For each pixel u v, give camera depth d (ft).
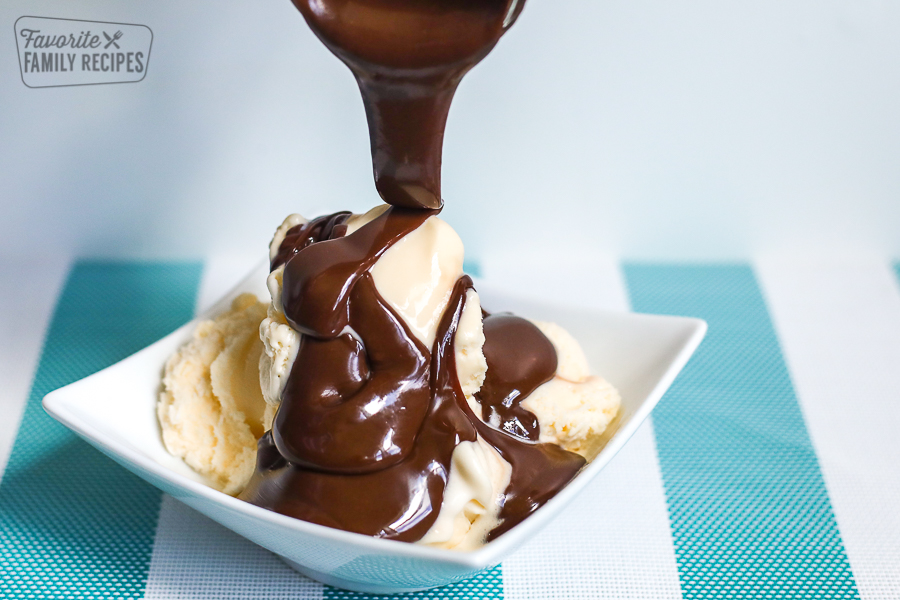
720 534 1.38
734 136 1.78
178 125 1.73
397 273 1.24
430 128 1.23
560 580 1.33
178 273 1.80
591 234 1.86
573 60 1.72
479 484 1.22
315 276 1.22
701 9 1.69
